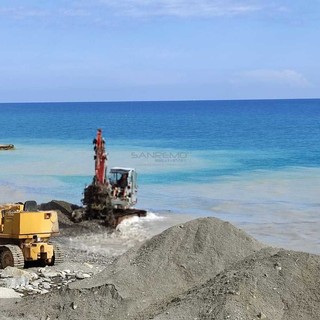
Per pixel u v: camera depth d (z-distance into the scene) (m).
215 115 165.38
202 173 49.69
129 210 31.53
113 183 31.36
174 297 14.62
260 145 72.56
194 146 72.50
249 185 43.31
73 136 87.94
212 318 12.81
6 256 20.61
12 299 16.52
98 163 30.66
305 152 63.75
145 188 42.75
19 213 20.73
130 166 54.38
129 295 14.74
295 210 34.47
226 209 35.09
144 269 15.88
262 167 52.94
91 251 24.97
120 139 83.81
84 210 30.23
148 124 120.19
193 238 17.30
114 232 28.58
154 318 13.20
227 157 60.72
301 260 14.73
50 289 18.12
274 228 30.08
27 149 70.25
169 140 81.50
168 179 46.72
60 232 28.09
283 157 59.94
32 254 20.70
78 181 46.59
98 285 15.08
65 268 20.62
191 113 184.00
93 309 14.40
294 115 158.62
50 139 83.25
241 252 17.09
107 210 29.84
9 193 41.94
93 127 110.00
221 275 14.71
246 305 13.11
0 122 131.62
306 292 13.76
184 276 15.98
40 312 14.66
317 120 129.25
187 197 39.06
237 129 101.94
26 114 184.50
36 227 20.98
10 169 53.53
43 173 50.94
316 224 30.84
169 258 16.48
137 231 29.05
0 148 68.44
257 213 33.84
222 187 42.72
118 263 16.50
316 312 13.21
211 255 16.73
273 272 14.23
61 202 32.31
